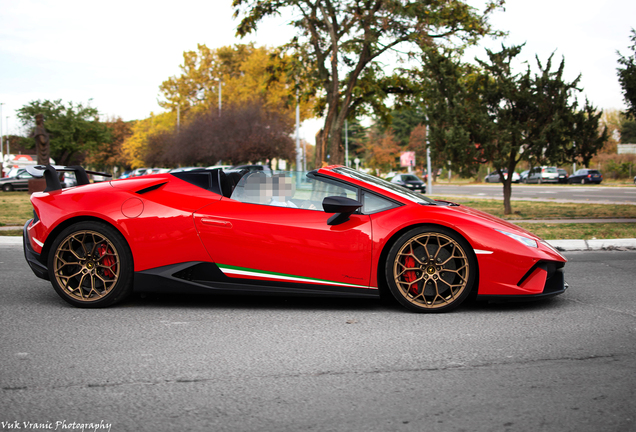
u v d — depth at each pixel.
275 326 3.59
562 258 3.96
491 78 13.70
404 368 2.77
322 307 4.12
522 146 13.54
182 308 4.10
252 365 2.82
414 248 3.89
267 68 21.58
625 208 15.98
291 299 4.40
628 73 11.77
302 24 16.89
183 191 4.14
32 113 52.03
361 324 3.63
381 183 4.25
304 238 3.89
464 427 2.10
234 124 34.91
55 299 4.42
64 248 4.04
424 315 3.85
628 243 7.93
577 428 2.08
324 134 18.20
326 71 18.44
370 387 2.51
